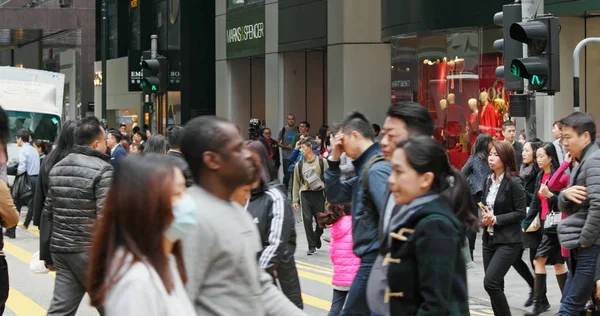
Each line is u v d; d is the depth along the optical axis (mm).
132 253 3459
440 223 4676
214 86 36938
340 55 26469
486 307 11180
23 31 42156
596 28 18047
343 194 7809
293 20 28797
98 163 7934
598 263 7824
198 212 4230
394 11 22547
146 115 37344
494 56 20266
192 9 36438
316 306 11352
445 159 4938
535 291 10570
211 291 4262
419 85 22344
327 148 21516
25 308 11406
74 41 45281
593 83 18219
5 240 18547
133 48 41812
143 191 3484
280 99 29922
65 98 46688
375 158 6473
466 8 20172
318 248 16875
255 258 4461
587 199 7934
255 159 4457
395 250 4836
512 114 12688
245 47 31938
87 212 7863
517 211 9414
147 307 3383
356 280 6516
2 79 27688
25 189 20453
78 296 8070
